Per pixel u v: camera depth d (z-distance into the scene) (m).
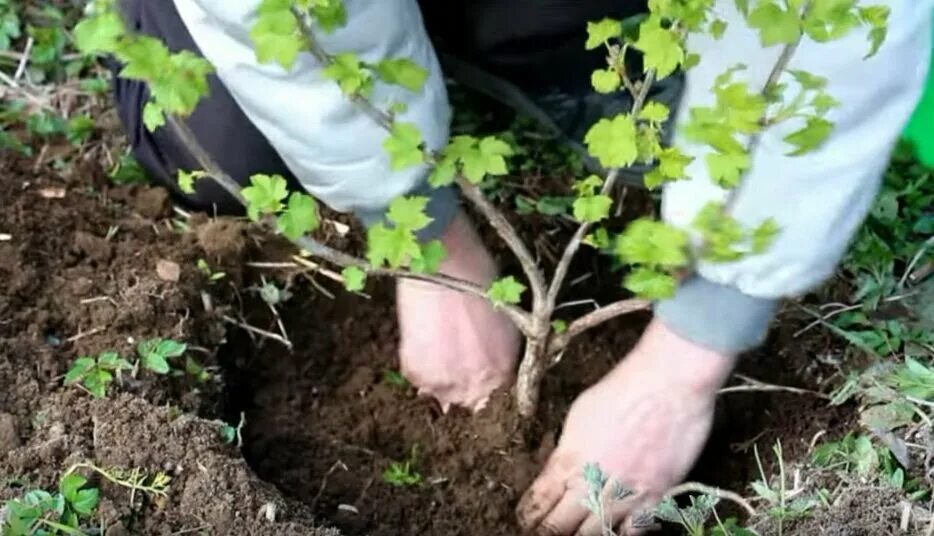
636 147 1.21
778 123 1.25
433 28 1.94
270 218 1.47
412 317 1.72
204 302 1.76
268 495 1.47
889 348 1.68
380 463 1.71
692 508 1.40
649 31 1.18
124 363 1.57
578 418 1.62
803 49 1.27
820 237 1.38
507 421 1.71
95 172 1.92
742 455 1.71
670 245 1.24
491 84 2.01
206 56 1.40
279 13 1.15
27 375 1.55
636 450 1.57
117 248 1.80
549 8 1.81
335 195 1.50
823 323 1.74
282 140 1.44
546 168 2.04
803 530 1.43
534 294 1.56
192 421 1.52
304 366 1.83
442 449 1.73
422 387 1.77
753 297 1.45
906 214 1.85
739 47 1.29
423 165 1.38
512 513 1.66
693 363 1.54
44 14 2.19
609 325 1.86
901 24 1.26
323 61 1.22
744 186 1.35
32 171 1.91
